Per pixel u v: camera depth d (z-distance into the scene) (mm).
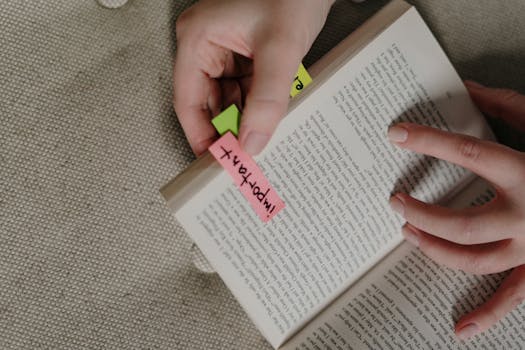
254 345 630
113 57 625
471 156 589
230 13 574
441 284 615
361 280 616
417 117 612
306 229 596
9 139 612
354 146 600
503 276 622
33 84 616
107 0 624
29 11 617
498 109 634
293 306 601
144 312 620
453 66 644
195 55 594
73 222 616
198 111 609
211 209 577
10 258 609
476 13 657
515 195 587
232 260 585
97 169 619
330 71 593
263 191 584
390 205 611
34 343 609
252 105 559
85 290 615
